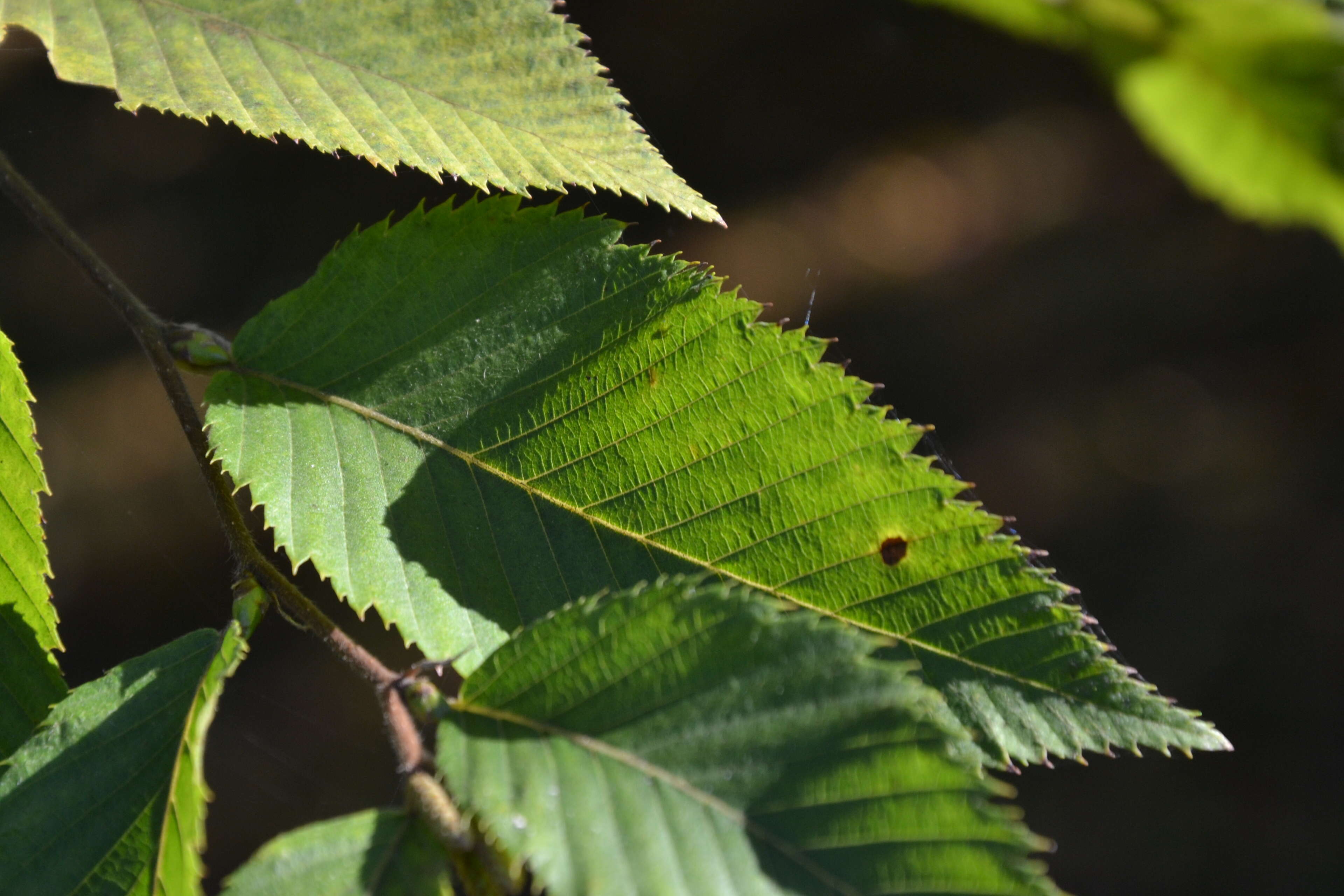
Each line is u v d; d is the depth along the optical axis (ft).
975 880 1.49
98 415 4.74
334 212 5.34
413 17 1.59
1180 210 5.60
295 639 4.26
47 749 1.54
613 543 1.57
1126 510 4.60
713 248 5.67
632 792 1.50
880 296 5.61
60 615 4.22
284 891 1.50
